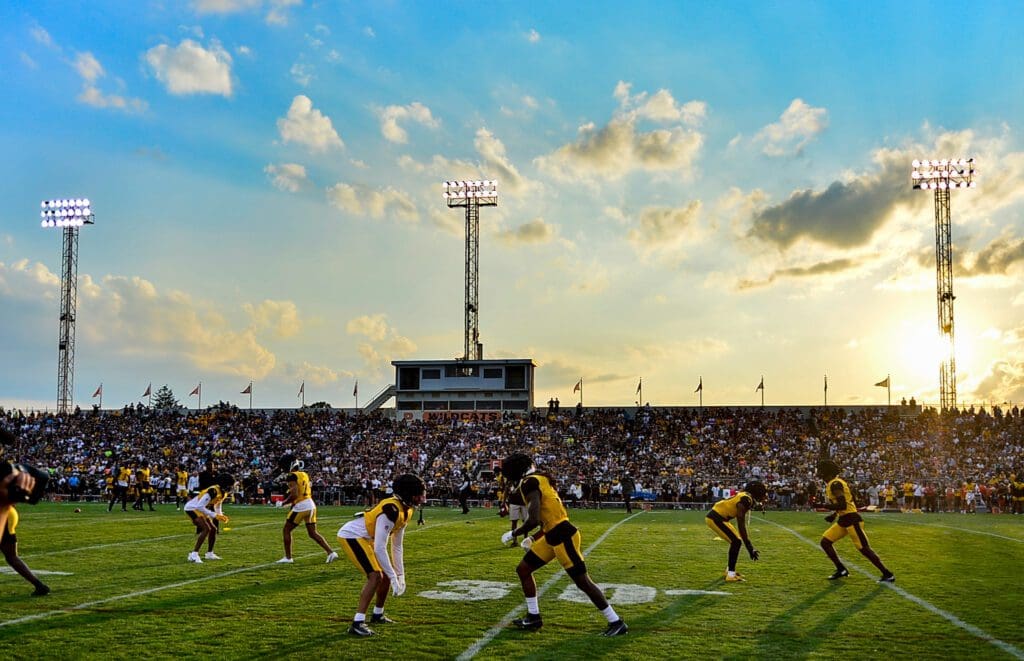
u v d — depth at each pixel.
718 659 7.55
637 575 12.72
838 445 48.47
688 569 13.45
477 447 50.06
